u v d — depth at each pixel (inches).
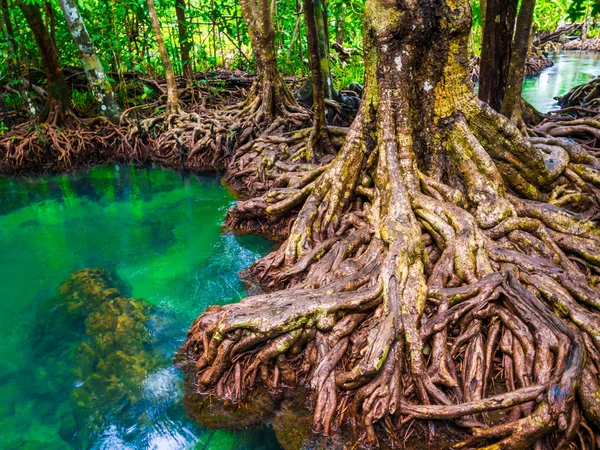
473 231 201.9
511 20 348.2
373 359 157.1
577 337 154.3
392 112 234.8
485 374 163.0
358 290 184.2
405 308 174.9
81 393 189.9
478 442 147.6
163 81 697.0
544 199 249.4
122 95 627.2
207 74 741.9
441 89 241.4
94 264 293.6
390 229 203.2
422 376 159.5
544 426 137.2
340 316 180.5
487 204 223.9
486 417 152.6
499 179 232.5
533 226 214.5
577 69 1133.7
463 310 174.7
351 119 510.9
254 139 457.7
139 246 315.3
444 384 159.9
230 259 287.0
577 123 380.8
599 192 254.4
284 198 294.4
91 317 238.7
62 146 519.2
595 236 215.9
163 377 194.9
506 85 350.3
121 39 638.5
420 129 245.8
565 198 243.3
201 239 318.7
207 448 161.5
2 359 212.8
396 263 186.9
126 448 164.1
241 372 181.2
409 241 196.4
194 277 269.6
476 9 514.0
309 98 557.0
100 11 614.9
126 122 563.8
